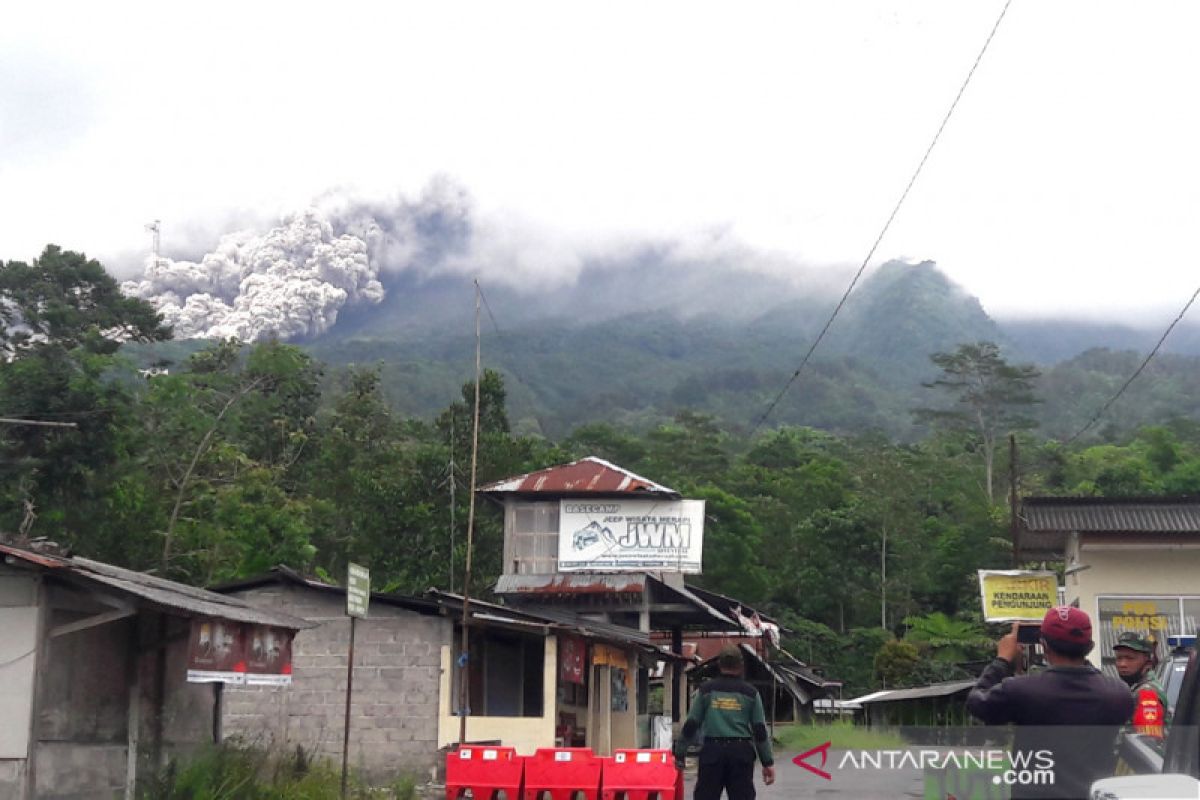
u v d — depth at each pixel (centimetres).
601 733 2858
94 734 1318
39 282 4644
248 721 2102
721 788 936
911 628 6216
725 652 955
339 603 2133
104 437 3912
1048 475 8662
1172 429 10456
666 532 3772
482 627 2205
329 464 6028
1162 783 471
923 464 8381
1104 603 2686
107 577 1298
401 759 2073
